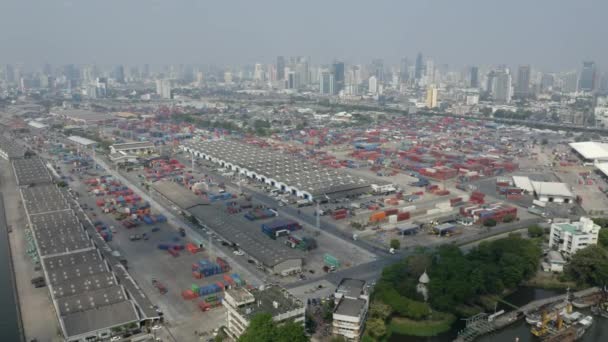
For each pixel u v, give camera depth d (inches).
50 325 7017.7
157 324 7022.6
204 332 6820.9
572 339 7022.6
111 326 6633.9
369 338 6560.0
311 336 6732.3
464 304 7755.9
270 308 6530.5
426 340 6958.7
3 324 7219.5
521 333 7224.4
